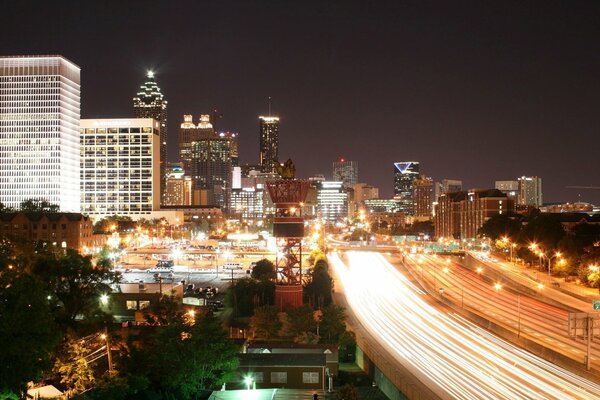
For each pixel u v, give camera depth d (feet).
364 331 485.97
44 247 434.30
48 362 229.45
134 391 294.66
